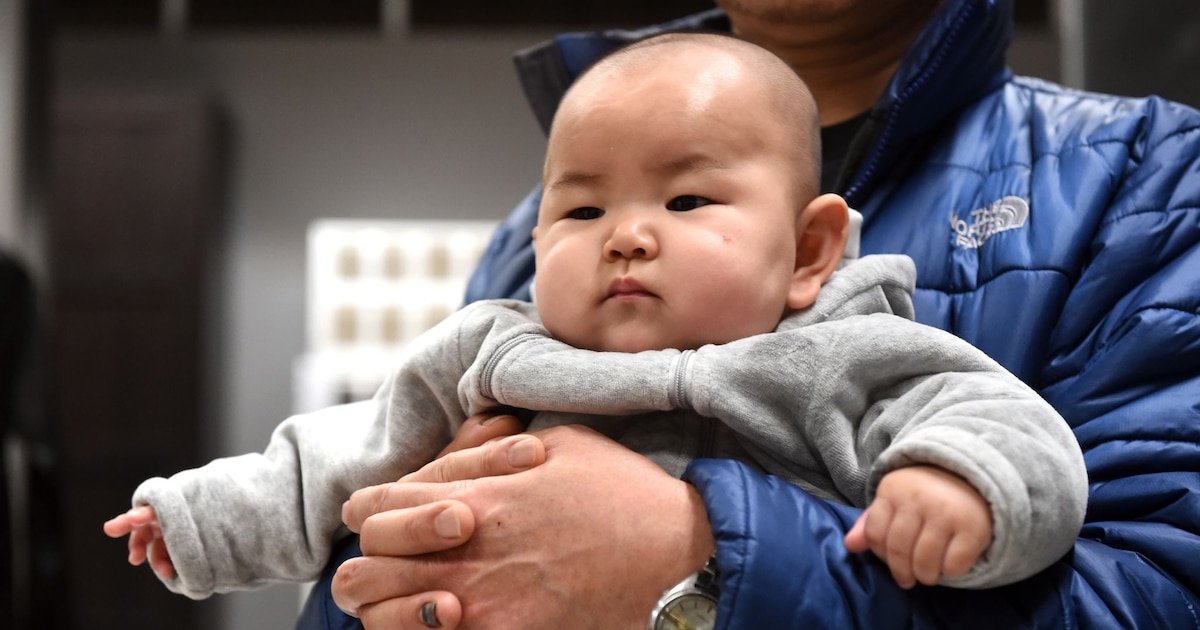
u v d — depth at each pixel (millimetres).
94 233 5684
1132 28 2025
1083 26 2141
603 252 961
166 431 5594
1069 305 1052
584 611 852
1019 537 748
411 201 5871
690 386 904
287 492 1049
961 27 1198
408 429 1031
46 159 5082
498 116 5910
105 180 5699
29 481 3061
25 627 3018
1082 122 1181
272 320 5844
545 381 940
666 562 844
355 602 912
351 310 5246
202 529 1010
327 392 5180
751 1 1337
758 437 915
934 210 1186
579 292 967
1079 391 1001
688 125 968
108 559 5500
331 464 1029
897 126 1221
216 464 1061
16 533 3180
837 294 1000
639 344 945
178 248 5680
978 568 762
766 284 956
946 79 1217
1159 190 1076
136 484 5562
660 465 952
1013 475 755
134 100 5738
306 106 5922
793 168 1009
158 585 5480
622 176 977
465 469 931
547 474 893
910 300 1044
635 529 857
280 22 5898
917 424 850
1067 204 1104
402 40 5934
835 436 906
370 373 5199
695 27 1569
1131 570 859
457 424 1042
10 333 3055
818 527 831
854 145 1253
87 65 5906
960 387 852
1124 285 1040
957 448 764
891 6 1317
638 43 1093
